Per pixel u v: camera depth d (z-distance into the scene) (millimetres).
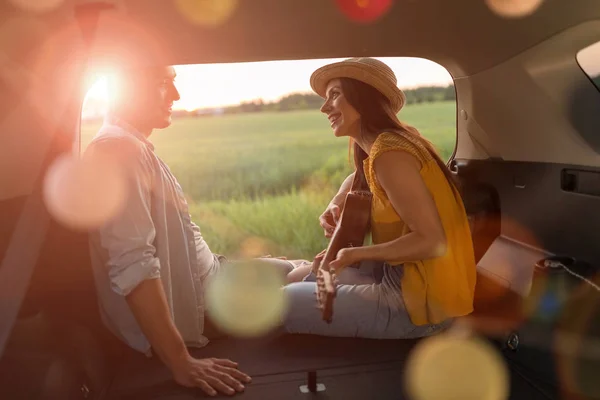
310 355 2291
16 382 1441
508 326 2482
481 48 2561
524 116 2684
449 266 2180
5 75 1631
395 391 2010
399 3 2064
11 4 1590
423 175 2129
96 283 2131
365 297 2316
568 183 2502
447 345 2379
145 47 2111
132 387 2076
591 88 2270
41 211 1709
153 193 2158
